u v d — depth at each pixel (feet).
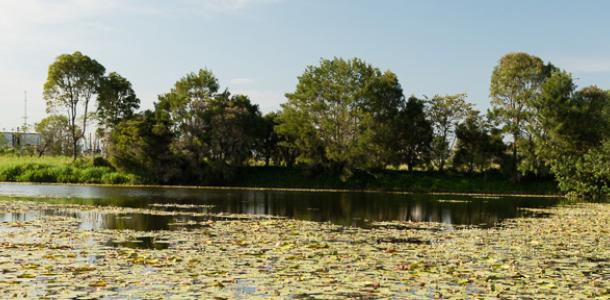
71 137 275.80
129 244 58.95
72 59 226.99
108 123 242.58
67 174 201.98
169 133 208.85
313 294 38.40
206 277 42.80
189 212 97.96
